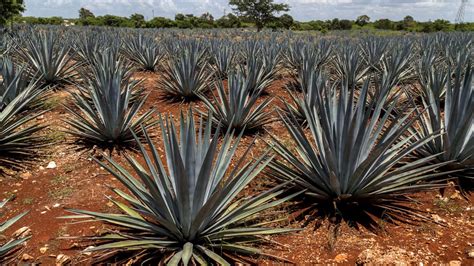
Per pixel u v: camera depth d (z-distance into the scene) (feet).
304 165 12.05
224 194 9.74
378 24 184.75
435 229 11.16
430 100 15.11
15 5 60.85
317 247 10.50
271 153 15.99
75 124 18.08
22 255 10.36
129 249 9.73
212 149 8.80
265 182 13.98
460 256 9.90
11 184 14.23
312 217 11.87
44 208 12.69
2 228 9.82
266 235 11.02
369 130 12.10
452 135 13.69
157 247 9.63
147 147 17.58
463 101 13.62
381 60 33.50
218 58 34.63
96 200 13.11
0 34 56.03
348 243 10.59
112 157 16.43
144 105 25.35
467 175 13.85
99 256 10.17
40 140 17.95
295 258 10.11
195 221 9.23
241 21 190.60
